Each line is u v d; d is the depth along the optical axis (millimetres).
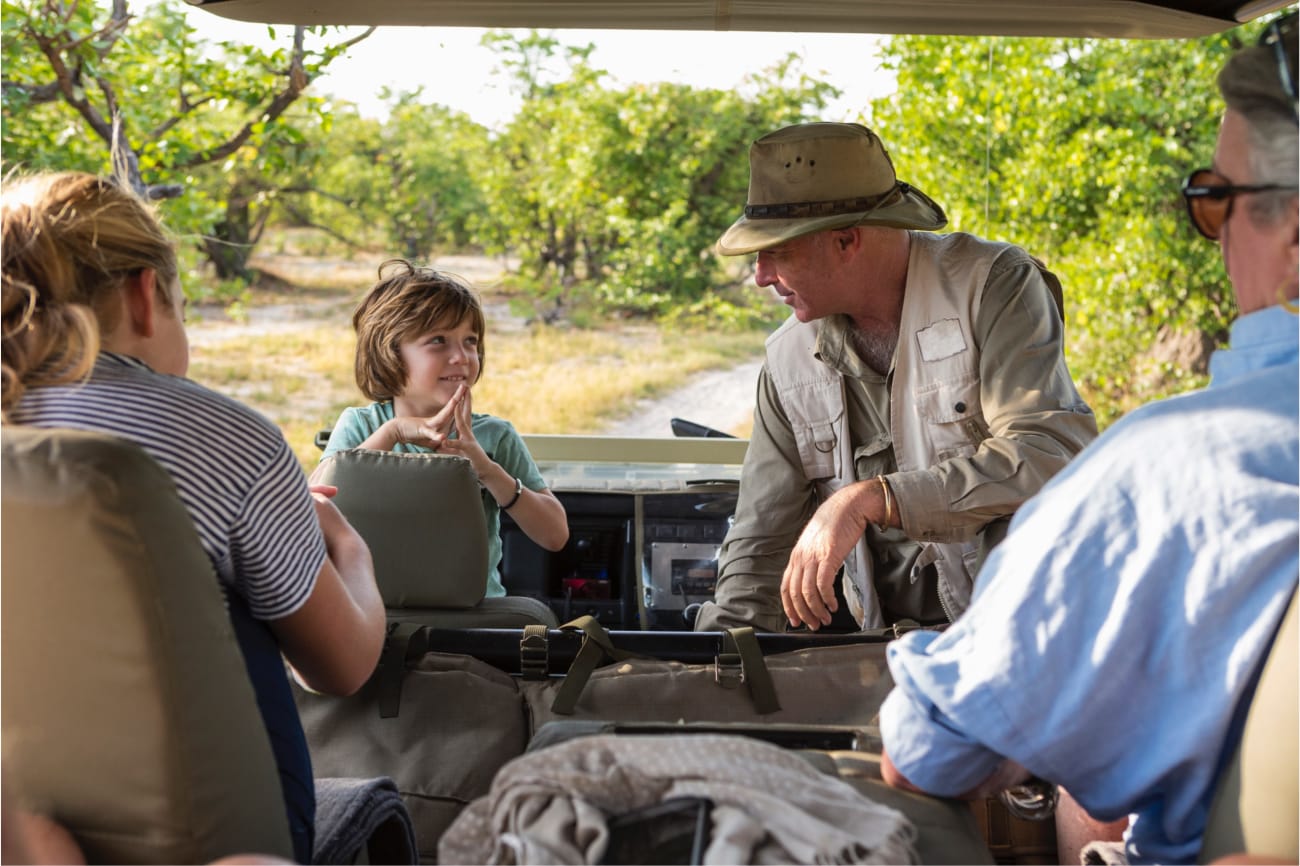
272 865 1095
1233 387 1155
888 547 2406
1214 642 1113
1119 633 1130
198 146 8555
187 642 1143
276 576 1384
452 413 2527
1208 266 10242
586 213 15172
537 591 3102
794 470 2512
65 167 8164
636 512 3098
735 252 2275
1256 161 1197
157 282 1409
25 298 1308
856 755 1390
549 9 2654
